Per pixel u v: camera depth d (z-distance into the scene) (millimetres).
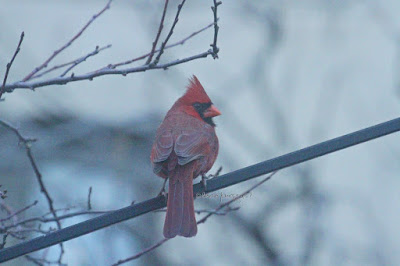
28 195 13695
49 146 14195
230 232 12805
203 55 6980
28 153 7883
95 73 7168
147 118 14438
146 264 12961
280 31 14008
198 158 7570
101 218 6406
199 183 7188
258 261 12602
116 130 14422
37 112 14281
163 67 7031
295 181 12898
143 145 14422
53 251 11688
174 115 8320
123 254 12859
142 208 6633
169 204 6980
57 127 14328
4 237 7473
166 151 7492
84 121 14414
